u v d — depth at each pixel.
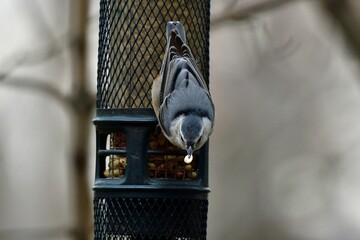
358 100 18.86
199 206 11.15
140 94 11.48
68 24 15.12
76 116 14.05
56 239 16.03
